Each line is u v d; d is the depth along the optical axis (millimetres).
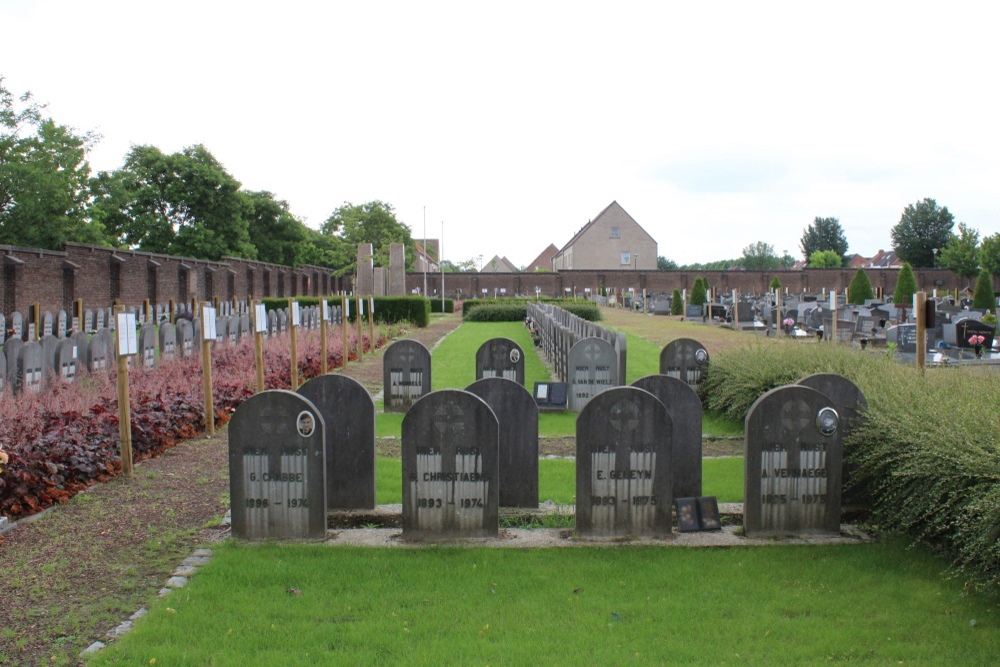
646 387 8062
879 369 10234
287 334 24328
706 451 10414
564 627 5105
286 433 6641
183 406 10883
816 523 6934
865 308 34375
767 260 143125
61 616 5180
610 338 14391
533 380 17047
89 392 11477
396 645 4848
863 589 5691
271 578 5840
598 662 4645
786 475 6883
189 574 5914
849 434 7594
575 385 13188
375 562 6168
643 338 27609
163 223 58875
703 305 39938
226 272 49219
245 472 6691
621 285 76688
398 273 47688
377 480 8734
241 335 23328
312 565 6090
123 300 37500
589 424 6738
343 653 4723
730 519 7387
